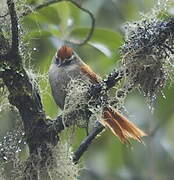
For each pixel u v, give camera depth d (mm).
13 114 8742
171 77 7902
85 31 10352
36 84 7355
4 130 8734
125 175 11703
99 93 7266
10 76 7031
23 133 7199
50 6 10125
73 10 10852
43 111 7195
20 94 7059
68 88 7621
